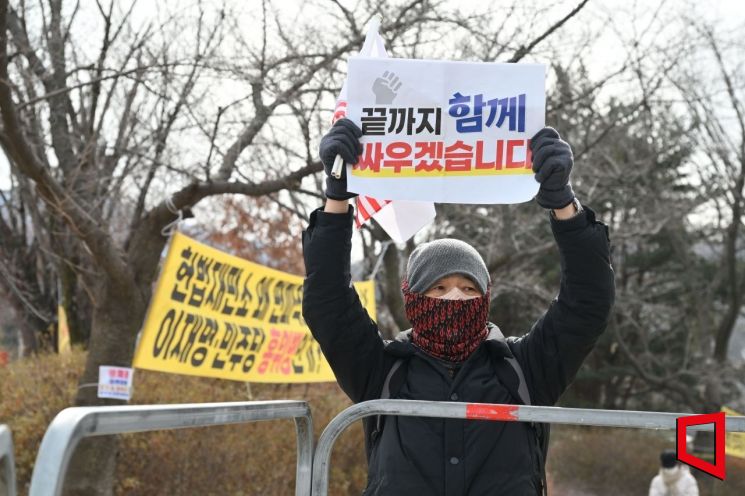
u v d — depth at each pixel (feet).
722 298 89.10
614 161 51.03
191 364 24.30
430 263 7.86
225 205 61.31
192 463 29.68
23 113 26.37
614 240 46.93
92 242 24.21
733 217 68.59
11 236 49.21
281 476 32.78
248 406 6.59
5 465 4.74
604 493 61.62
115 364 25.40
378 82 7.86
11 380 31.99
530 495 7.34
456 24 30.50
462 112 7.82
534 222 46.98
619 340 76.84
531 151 7.65
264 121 26.76
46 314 48.80
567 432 71.10
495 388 7.71
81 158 25.32
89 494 24.08
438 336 7.75
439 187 7.75
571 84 38.60
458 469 7.26
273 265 70.49
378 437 7.76
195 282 24.18
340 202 7.73
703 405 74.79
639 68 41.93
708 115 59.67
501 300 79.61
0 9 19.88
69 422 4.27
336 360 7.88
